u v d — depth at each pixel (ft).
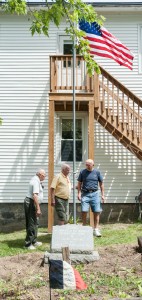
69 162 47.60
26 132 47.70
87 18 19.54
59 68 47.06
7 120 47.83
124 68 48.49
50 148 40.47
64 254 20.88
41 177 33.24
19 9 19.61
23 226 46.83
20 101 48.06
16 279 21.08
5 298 17.95
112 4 47.67
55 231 25.18
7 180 47.29
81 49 20.52
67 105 44.62
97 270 21.70
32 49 48.75
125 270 20.98
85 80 43.70
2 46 48.78
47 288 18.94
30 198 32.78
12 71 48.47
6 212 47.11
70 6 19.52
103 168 47.26
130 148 45.14
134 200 47.03
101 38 36.88
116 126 41.78
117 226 42.37
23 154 47.47
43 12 20.02
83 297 17.02
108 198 46.98
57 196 33.73
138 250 25.07
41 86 48.26
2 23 49.03
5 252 31.53
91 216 41.04
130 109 41.91
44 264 23.41
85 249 23.75
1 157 47.50
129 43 48.88
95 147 47.39
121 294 16.65
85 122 47.93
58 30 48.98
